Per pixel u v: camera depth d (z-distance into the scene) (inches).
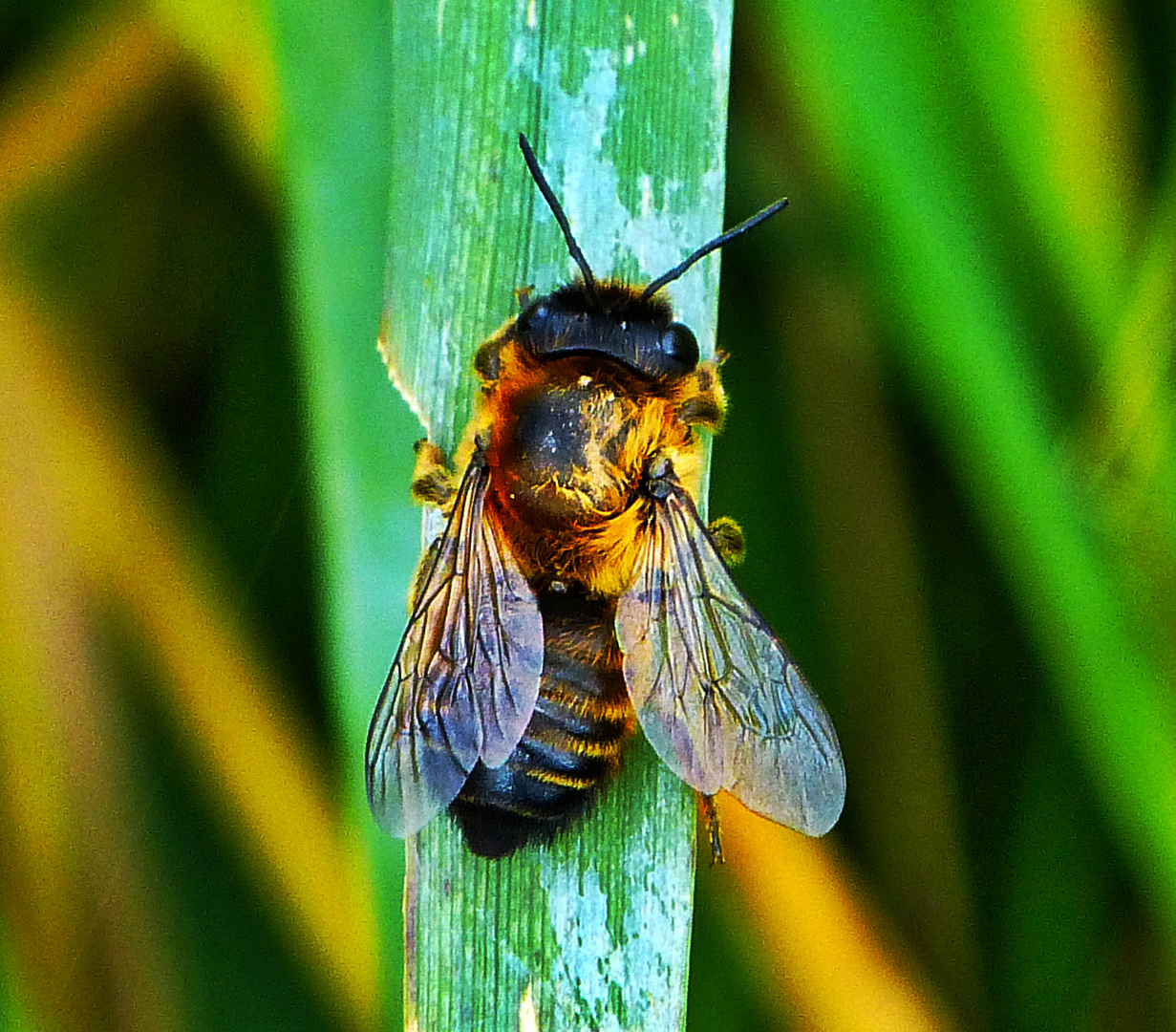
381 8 7.5
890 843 8.0
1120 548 7.7
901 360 7.9
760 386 8.0
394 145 7.5
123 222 8.1
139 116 8.0
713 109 7.6
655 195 7.6
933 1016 7.9
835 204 8.0
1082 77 7.7
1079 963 7.9
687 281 7.6
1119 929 7.9
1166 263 7.7
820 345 8.0
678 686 7.6
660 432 7.6
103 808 7.9
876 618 8.0
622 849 7.5
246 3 7.8
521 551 7.6
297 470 8.0
